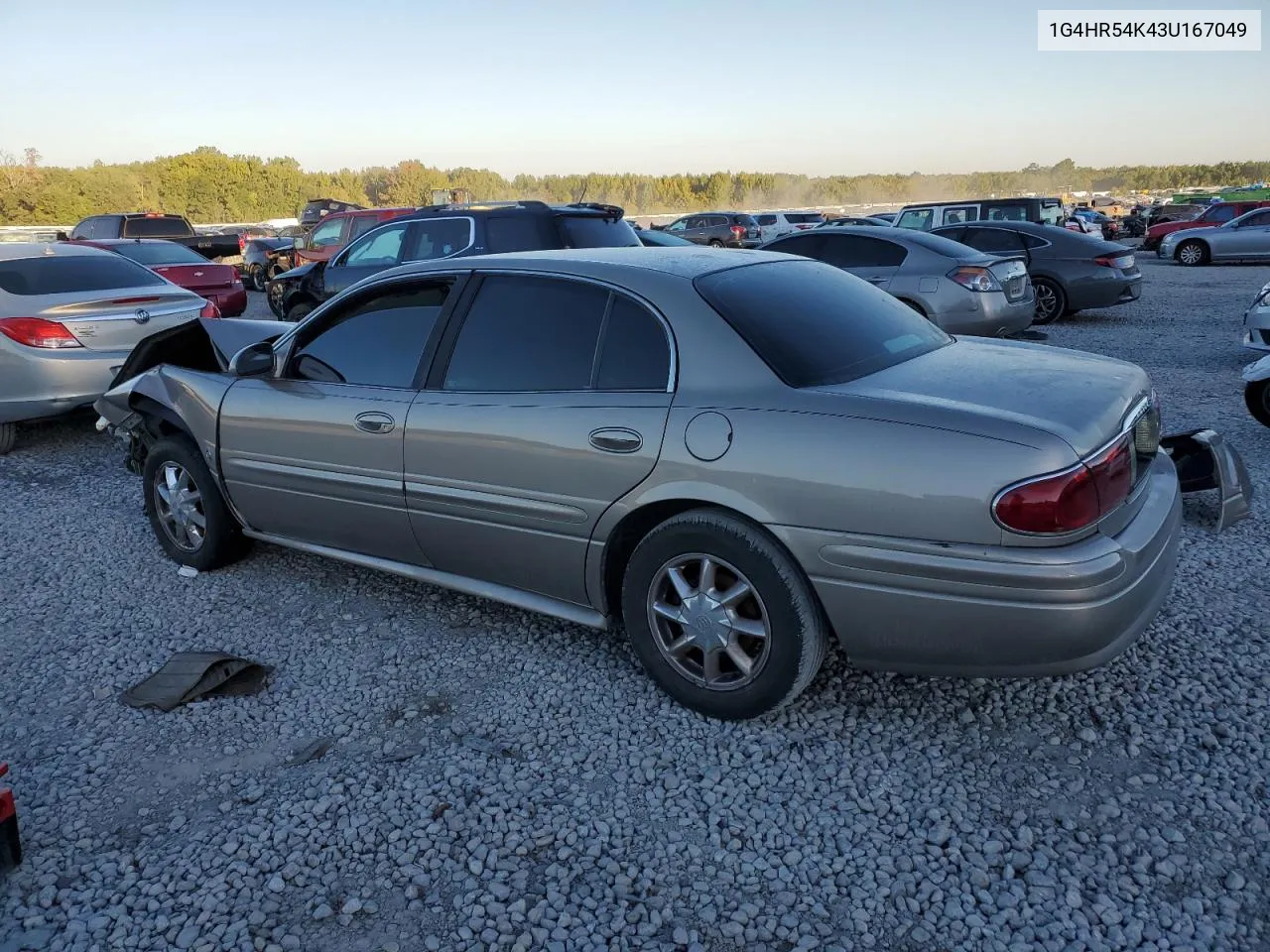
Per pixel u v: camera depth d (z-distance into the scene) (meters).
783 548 3.04
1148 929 2.37
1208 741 3.10
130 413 5.19
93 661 4.01
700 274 3.48
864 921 2.45
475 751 3.25
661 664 3.43
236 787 3.11
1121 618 2.81
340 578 4.78
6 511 6.08
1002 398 2.99
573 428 3.37
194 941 2.45
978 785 2.96
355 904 2.56
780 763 3.11
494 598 3.87
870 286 4.12
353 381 4.10
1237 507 4.86
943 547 2.77
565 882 2.63
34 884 2.68
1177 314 13.98
